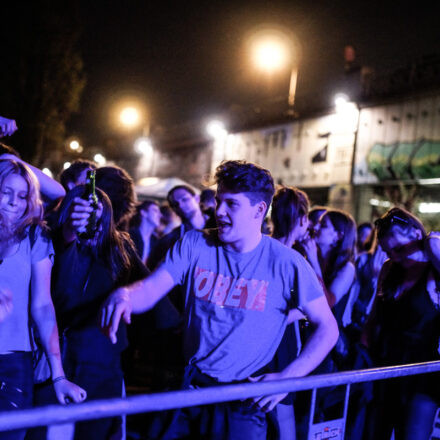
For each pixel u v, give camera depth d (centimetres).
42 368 218
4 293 197
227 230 195
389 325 291
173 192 471
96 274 234
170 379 214
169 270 209
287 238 299
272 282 199
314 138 1770
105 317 192
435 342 272
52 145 1844
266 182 196
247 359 197
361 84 1625
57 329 215
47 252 213
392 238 286
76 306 231
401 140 1502
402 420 271
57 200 289
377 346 296
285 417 209
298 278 197
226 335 196
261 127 1986
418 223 286
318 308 199
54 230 239
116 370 238
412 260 285
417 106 1477
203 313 201
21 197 202
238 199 192
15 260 201
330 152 1705
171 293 369
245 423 193
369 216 1584
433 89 1436
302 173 1792
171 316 288
